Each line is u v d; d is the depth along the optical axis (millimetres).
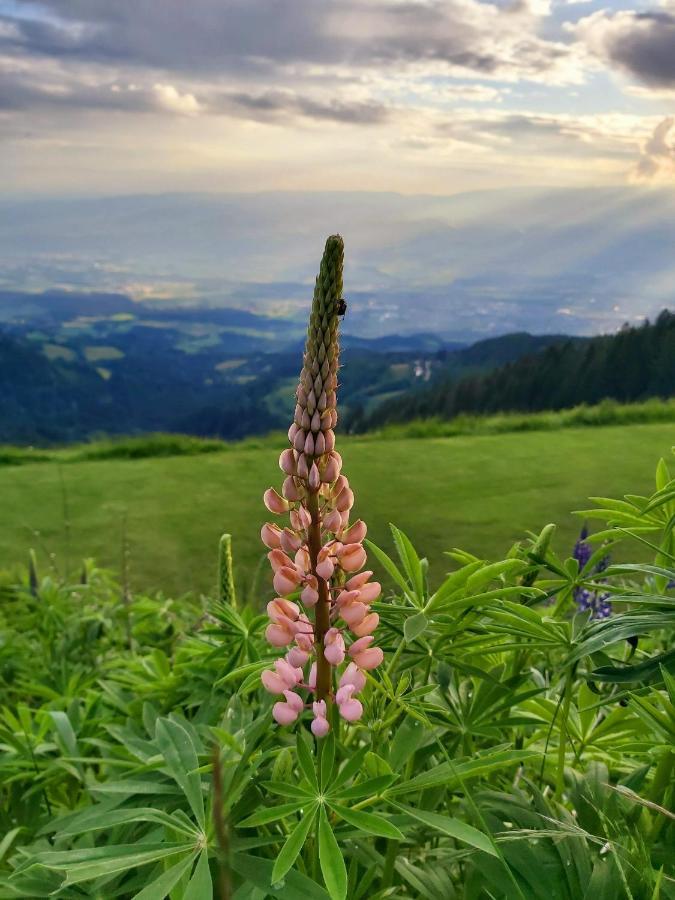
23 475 5273
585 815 607
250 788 533
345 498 514
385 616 649
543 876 510
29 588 1670
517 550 742
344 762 577
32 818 812
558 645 636
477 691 680
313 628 529
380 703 646
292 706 513
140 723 884
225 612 823
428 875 567
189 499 4598
